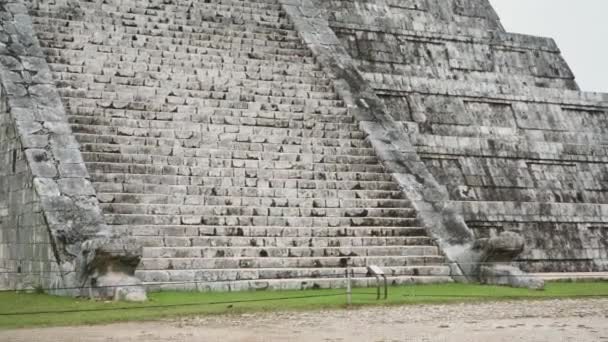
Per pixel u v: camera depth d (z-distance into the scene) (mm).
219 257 17922
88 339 11094
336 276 18031
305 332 11680
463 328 12109
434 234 20062
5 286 19141
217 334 11469
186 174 19984
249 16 26641
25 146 18438
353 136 23078
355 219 20156
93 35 23328
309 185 20859
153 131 20750
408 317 13344
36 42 21828
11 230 19000
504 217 24906
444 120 26484
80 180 18062
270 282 17188
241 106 22609
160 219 18516
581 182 27453
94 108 20828
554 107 28516
